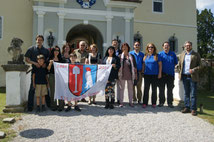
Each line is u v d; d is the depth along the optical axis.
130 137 4.47
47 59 6.43
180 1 19.94
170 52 7.20
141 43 18.59
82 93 6.44
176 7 19.80
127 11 14.73
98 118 5.62
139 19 18.64
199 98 10.78
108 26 14.41
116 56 6.88
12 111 6.01
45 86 6.27
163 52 7.20
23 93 6.47
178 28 19.75
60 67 6.37
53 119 5.45
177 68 7.85
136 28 18.53
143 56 7.46
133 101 7.83
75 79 6.46
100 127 4.97
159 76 6.95
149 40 18.83
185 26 19.95
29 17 16.20
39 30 13.38
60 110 6.25
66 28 13.85
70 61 6.98
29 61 6.14
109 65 6.71
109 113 6.12
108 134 4.58
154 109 6.84
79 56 7.70
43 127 4.86
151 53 7.12
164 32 19.33
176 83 7.83
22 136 4.32
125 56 7.00
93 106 6.95
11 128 4.74
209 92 13.18
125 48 6.94
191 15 20.20
